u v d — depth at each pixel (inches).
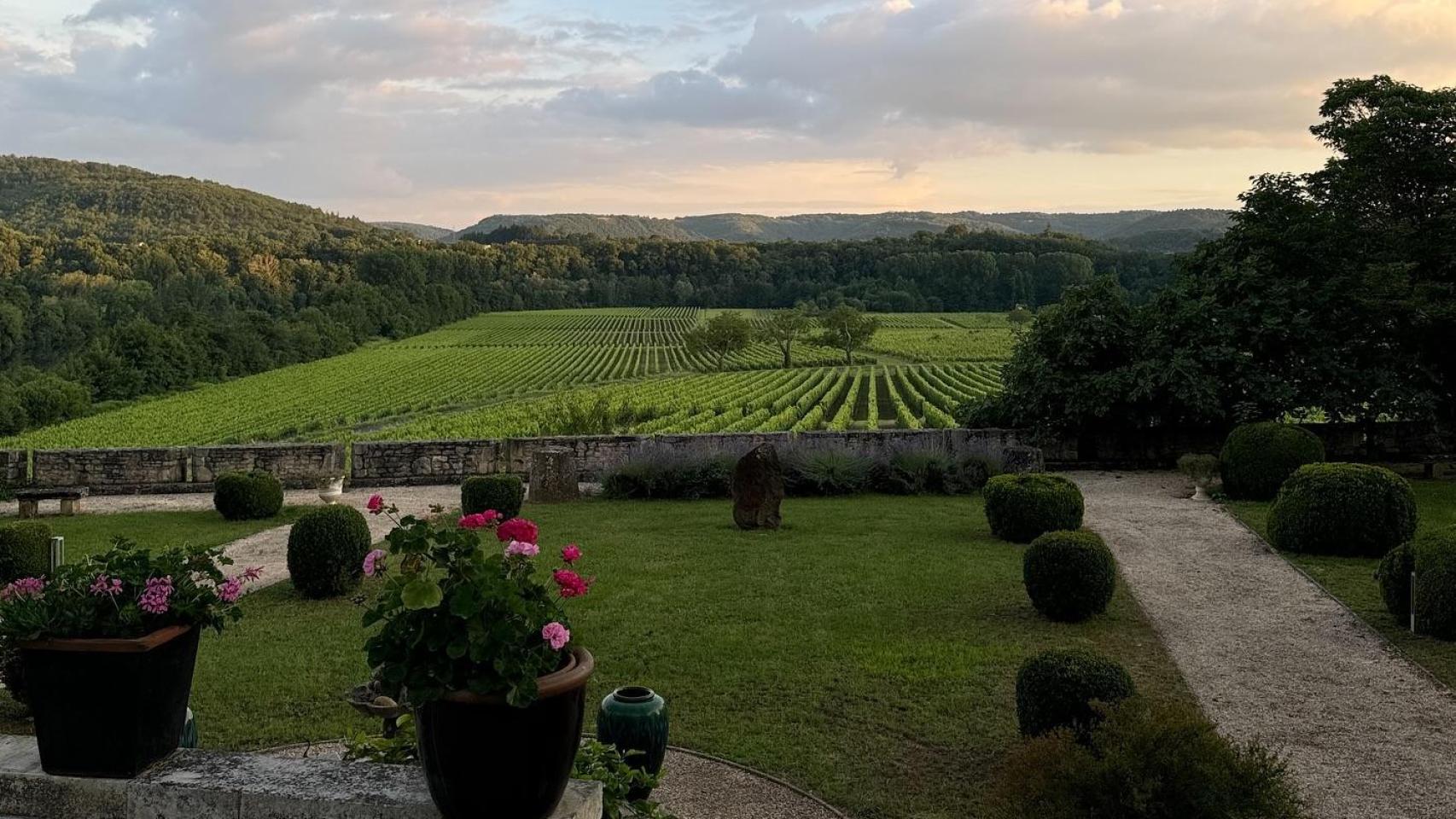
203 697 334.0
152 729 178.4
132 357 2822.3
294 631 411.8
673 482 757.9
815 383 2679.6
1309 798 256.4
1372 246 867.4
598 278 6451.8
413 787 173.3
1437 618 382.0
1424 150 844.6
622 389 2554.1
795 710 318.0
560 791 171.5
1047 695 265.0
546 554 550.6
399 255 5310.0
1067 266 5438.0
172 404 2474.2
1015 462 802.2
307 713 320.5
